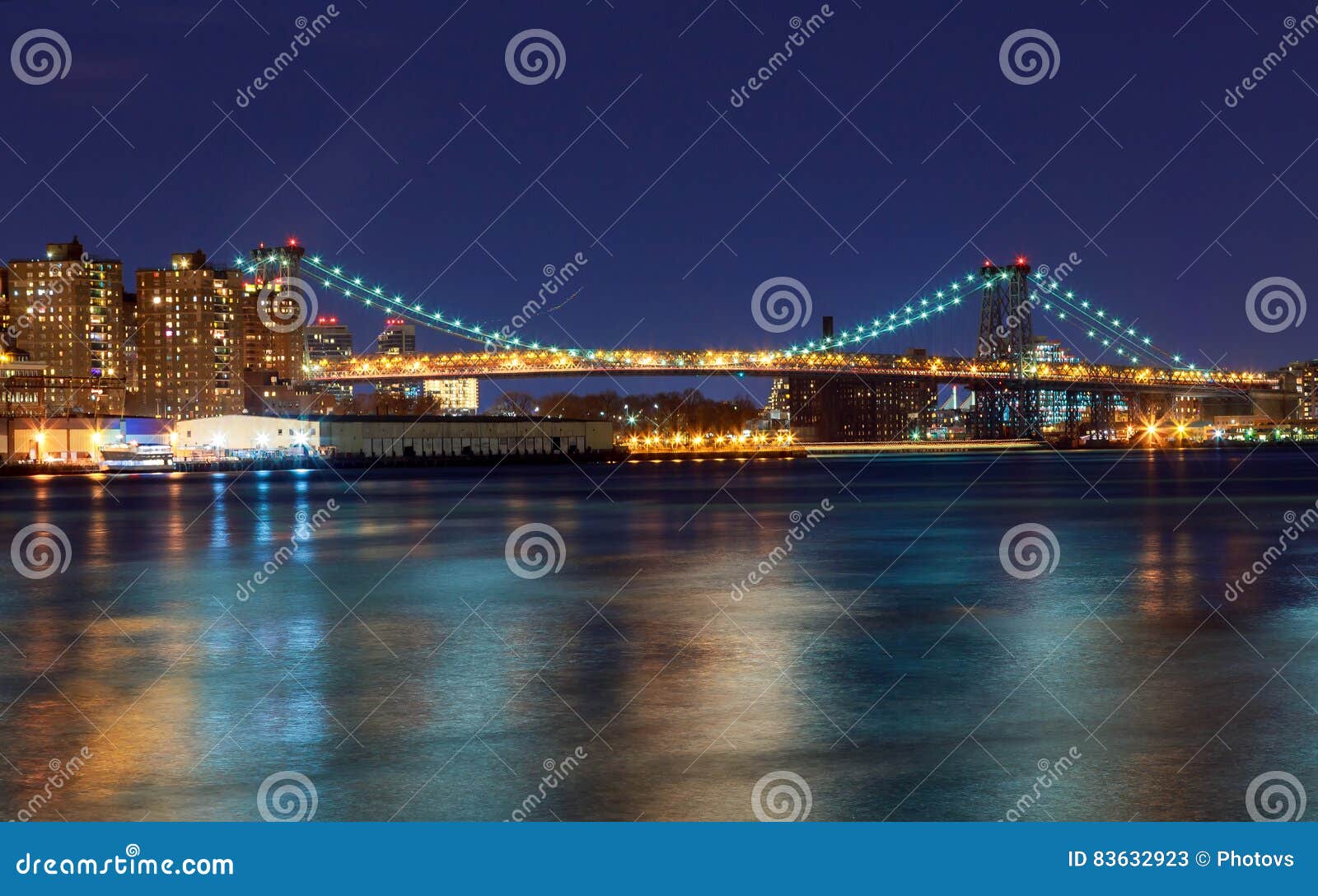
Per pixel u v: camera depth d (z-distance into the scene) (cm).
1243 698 1948
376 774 1573
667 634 2628
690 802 1470
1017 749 1653
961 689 2028
